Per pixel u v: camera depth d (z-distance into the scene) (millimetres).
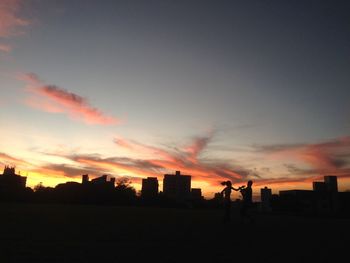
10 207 24453
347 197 50719
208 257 7234
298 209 49469
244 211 16281
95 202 54719
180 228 13195
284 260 7219
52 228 11203
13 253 6809
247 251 8172
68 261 6293
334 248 9109
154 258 6910
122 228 12242
